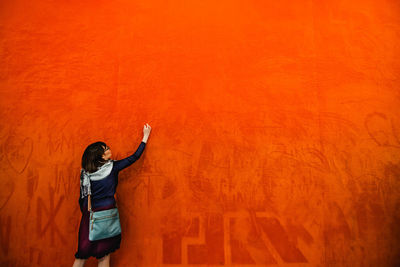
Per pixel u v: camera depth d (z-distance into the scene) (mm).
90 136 3047
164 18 3242
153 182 2943
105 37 3223
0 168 3014
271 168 2953
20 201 2949
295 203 2895
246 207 2891
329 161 2965
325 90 3084
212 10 3248
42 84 3152
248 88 3088
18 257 2854
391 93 3094
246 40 3180
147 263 2816
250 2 3252
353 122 3033
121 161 2650
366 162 2969
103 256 2410
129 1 3291
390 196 2914
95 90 3127
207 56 3156
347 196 2908
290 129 3016
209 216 2881
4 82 3166
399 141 3012
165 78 3125
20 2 3326
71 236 2881
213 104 3064
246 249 2822
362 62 3141
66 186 2969
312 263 2795
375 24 3225
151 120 3055
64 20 3273
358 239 2836
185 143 3006
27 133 3072
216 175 2947
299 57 3141
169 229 2867
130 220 2881
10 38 3256
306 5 3242
